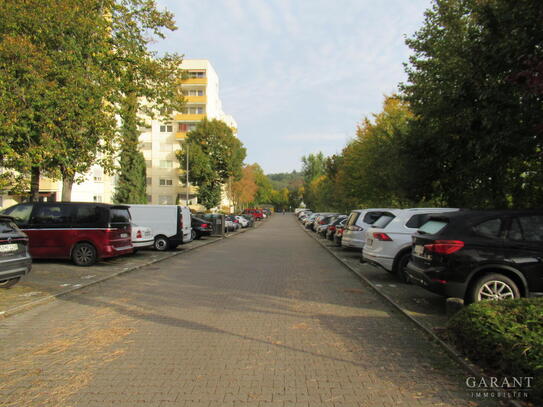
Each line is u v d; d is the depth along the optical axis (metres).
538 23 7.86
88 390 3.97
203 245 22.14
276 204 147.25
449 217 6.80
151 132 60.91
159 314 6.98
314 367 4.56
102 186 39.72
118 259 15.03
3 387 4.05
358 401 3.73
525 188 10.98
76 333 5.88
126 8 16.70
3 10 11.34
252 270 12.52
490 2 8.80
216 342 5.46
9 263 7.88
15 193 14.48
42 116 11.77
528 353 3.81
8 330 6.05
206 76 61.62
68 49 13.23
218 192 54.72
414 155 13.70
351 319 6.65
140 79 18.20
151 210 18.28
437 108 11.39
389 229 9.91
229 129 55.50
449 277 6.41
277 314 6.98
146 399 3.77
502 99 8.91
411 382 4.15
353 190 27.36
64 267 12.51
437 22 13.86
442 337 5.41
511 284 6.32
